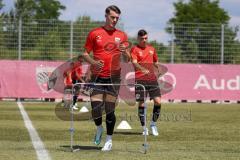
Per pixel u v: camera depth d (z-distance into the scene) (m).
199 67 65.38
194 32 66.38
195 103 64.75
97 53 21.02
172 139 25.55
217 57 66.44
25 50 64.94
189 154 19.84
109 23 21.00
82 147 21.91
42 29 65.19
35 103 59.44
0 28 64.50
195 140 25.03
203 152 20.45
